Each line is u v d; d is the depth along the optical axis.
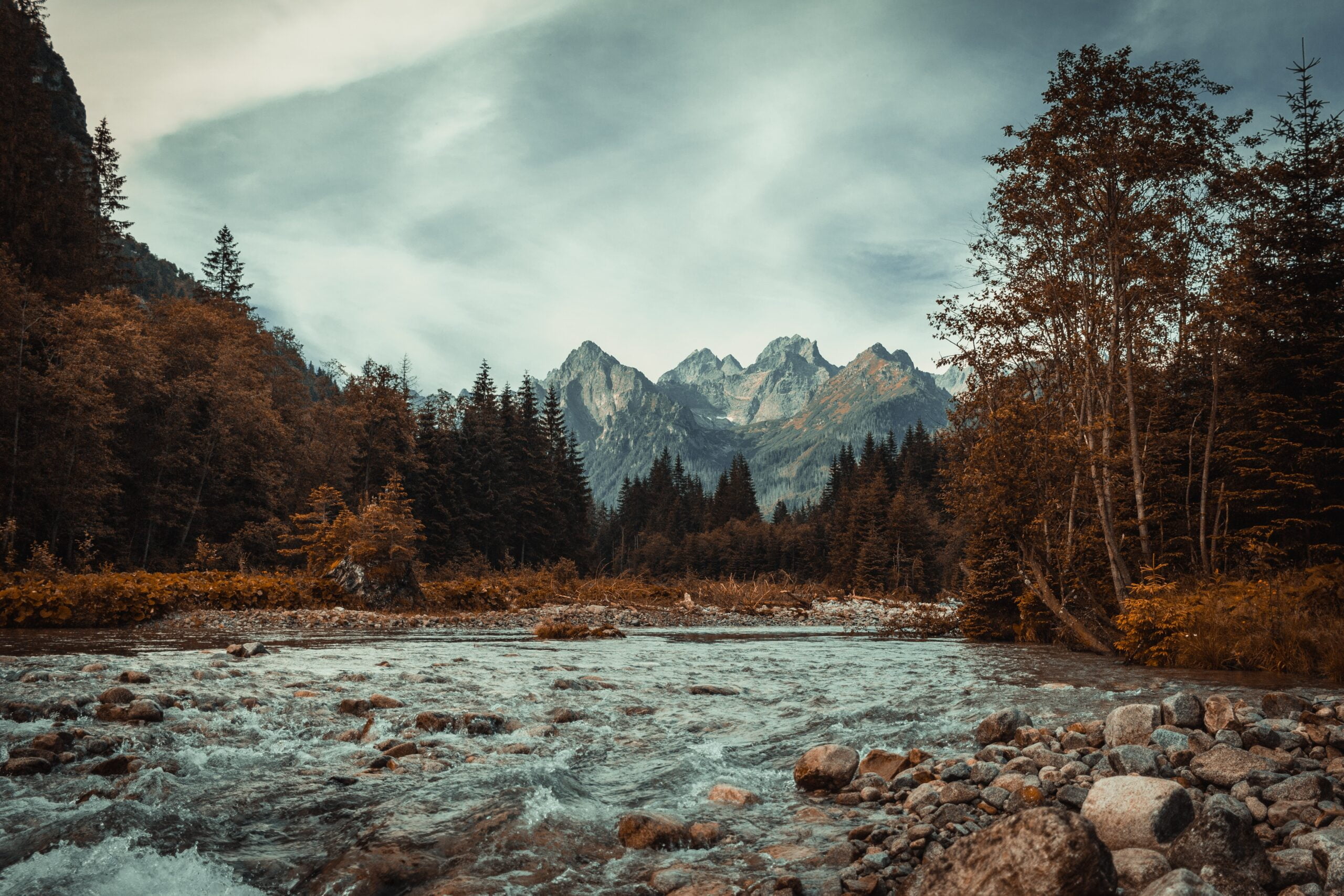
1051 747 6.29
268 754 6.13
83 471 36.47
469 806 4.81
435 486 63.25
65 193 56.66
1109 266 19.05
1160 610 14.40
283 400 57.19
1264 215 22.20
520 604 30.17
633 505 141.38
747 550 103.25
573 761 6.28
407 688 9.60
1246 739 5.84
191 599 21.22
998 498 17.84
